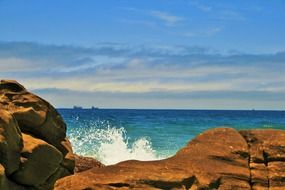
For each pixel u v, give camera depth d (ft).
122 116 261.03
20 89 37.22
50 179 36.06
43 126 37.42
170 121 180.75
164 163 35.78
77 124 170.30
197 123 170.91
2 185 29.37
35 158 33.53
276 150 38.34
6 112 31.45
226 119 215.72
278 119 235.40
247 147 38.99
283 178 36.50
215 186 34.78
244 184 35.73
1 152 30.14
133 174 33.22
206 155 37.76
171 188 33.09
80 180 32.45
